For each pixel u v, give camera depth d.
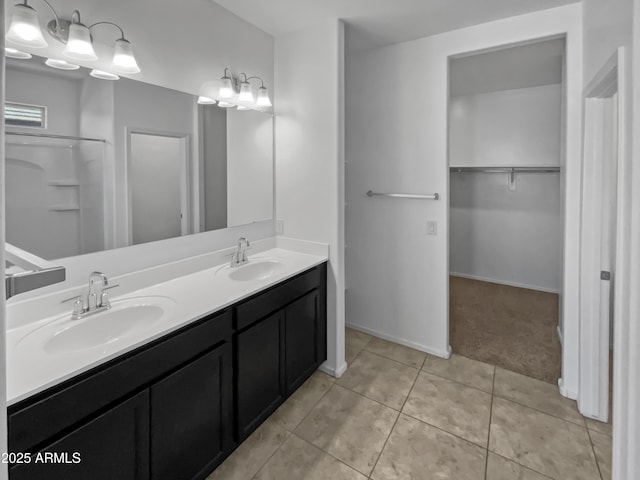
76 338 1.32
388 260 2.85
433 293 2.64
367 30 2.35
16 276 0.45
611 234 1.96
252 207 2.37
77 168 1.47
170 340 1.29
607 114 1.81
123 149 1.63
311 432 1.85
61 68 1.40
